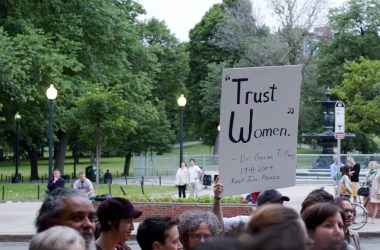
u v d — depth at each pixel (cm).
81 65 4266
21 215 2525
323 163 4747
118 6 5478
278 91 782
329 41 6662
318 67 6694
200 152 9456
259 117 781
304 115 6381
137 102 5178
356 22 6694
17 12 4347
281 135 786
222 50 7800
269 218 277
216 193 768
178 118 8162
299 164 4916
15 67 3584
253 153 781
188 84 8000
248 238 226
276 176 786
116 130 4259
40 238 328
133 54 5353
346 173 2278
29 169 7731
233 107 778
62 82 4088
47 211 447
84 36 4669
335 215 486
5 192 3750
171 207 2306
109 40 4822
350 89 5634
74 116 4172
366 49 6594
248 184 781
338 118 2247
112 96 4062
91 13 4628
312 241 252
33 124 4603
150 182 4991
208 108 7038
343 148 6625
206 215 570
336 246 255
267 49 6191
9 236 2011
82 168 7575
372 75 5512
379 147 7488
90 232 451
